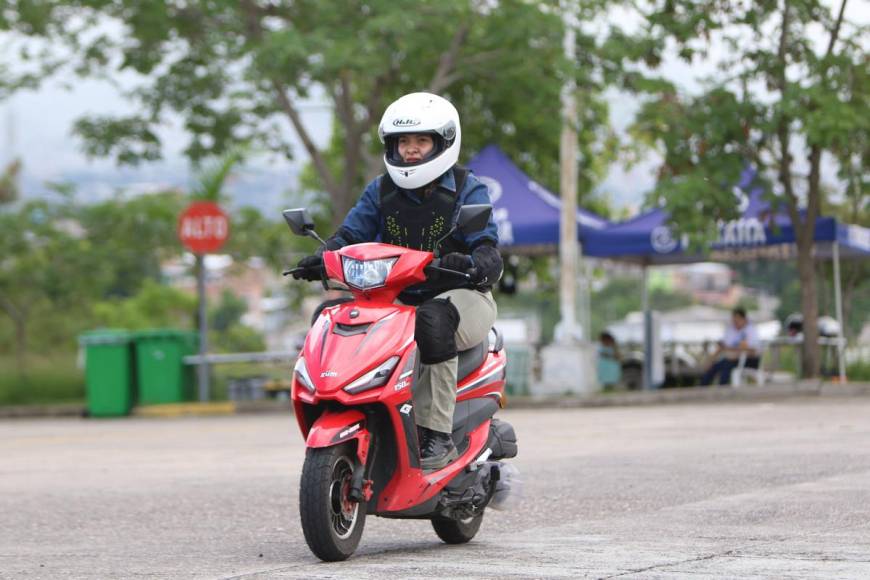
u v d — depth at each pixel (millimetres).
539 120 53094
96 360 50281
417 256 13742
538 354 54562
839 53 46000
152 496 21594
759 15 46594
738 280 68750
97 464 28562
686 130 46625
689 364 55812
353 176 56188
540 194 53688
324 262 14008
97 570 13734
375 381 13312
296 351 52844
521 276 67750
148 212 67312
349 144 55875
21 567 14203
